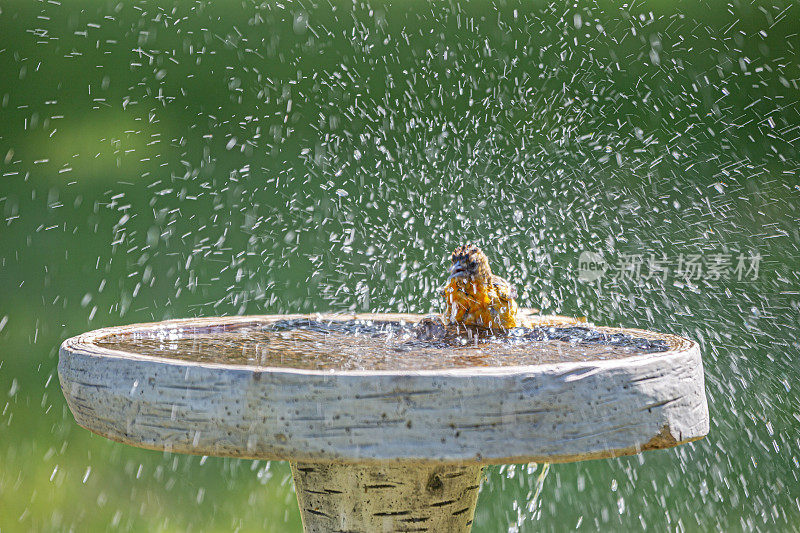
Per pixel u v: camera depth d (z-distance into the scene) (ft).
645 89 79.92
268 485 45.03
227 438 15.44
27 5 88.33
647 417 16.02
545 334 22.52
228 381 15.40
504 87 81.05
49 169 83.46
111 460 47.47
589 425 15.40
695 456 47.62
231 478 45.88
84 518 40.19
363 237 69.31
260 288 67.92
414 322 26.27
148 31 87.10
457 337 22.29
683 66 81.35
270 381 15.16
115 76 86.99
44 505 41.42
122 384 16.42
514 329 23.06
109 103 86.22
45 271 74.54
